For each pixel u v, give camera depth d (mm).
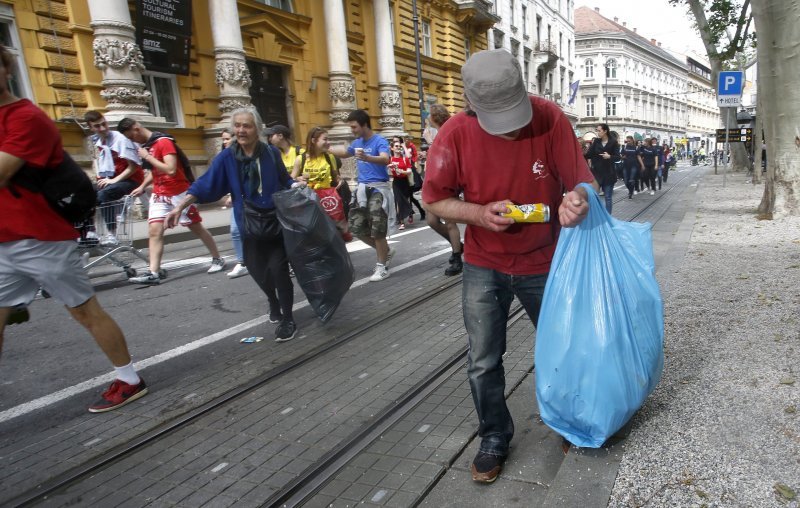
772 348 3064
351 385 3289
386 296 5289
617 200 14062
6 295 2699
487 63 1801
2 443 2781
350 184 18109
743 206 10227
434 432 2648
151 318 4996
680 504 1848
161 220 6324
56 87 10633
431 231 9852
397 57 22766
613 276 2158
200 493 2275
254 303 5371
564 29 46844
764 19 7617
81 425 2951
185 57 13102
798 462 2012
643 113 70750
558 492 1979
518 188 2025
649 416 2449
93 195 2883
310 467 2416
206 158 13891
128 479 2408
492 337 2178
